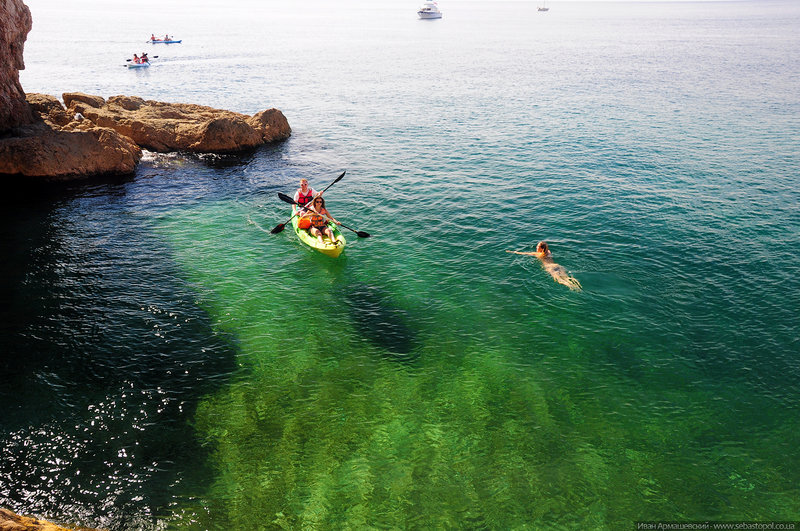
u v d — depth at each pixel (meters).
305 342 11.88
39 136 21.39
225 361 11.17
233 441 9.11
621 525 7.62
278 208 19.80
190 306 13.20
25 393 10.02
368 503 7.97
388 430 9.40
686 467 8.58
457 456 8.84
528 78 53.34
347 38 113.31
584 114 35.84
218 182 22.45
